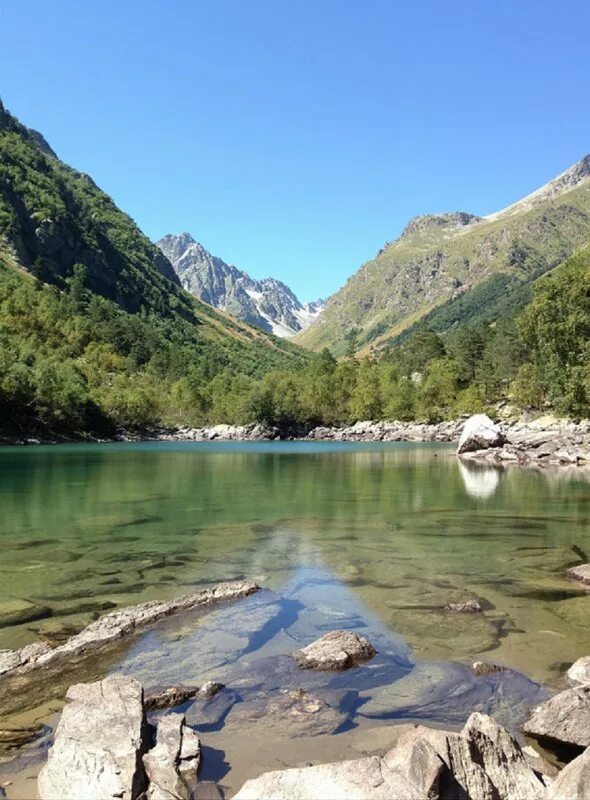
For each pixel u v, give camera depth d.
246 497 30.27
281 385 142.12
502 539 19.61
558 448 59.06
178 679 8.75
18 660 9.37
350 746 6.86
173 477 41.00
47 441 93.62
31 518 23.30
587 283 74.19
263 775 5.73
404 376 153.00
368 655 9.63
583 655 9.80
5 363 94.44
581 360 73.56
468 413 119.50
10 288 172.75
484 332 161.12
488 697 8.20
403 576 14.84
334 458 64.38
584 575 14.33
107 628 10.69
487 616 11.75
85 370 138.00
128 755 6.16
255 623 11.26
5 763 6.56
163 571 15.29
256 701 8.00
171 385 157.00
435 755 5.70
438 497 30.77
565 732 6.95
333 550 17.80
